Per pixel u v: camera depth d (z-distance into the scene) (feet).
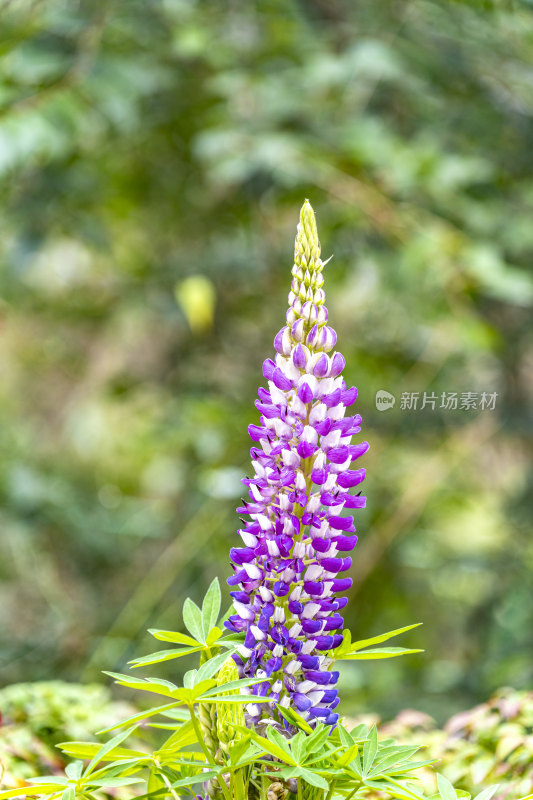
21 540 16.51
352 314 15.94
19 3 11.77
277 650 4.76
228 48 13.60
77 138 12.51
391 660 16.39
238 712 4.72
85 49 11.93
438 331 14.33
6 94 10.89
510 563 16.40
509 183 14.38
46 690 7.66
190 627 5.08
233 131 12.78
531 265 14.15
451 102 14.16
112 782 4.73
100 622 16.51
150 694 14.49
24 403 20.80
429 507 16.19
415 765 4.74
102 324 17.38
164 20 13.44
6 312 17.26
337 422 4.88
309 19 14.05
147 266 16.43
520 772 6.51
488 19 12.25
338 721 4.92
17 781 6.21
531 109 13.88
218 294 16.14
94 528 16.78
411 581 16.96
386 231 12.82
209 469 14.44
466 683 15.20
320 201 14.11
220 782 4.62
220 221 15.98
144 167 15.38
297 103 13.19
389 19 13.55
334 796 5.24
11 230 14.83
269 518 4.91
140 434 17.53
